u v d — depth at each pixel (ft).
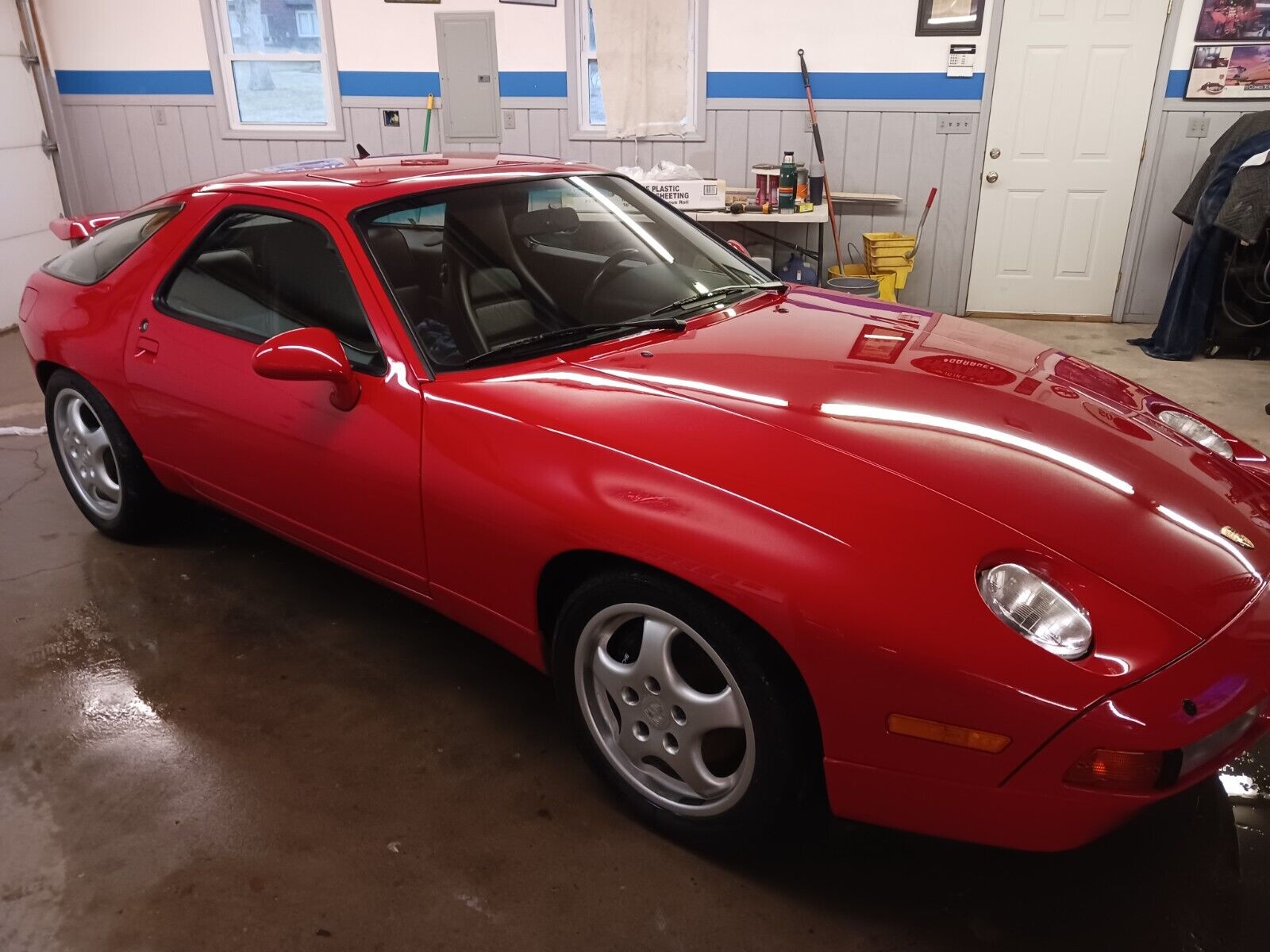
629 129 20.81
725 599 4.78
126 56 21.89
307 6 21.16
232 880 5.67
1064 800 4.31
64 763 6.73
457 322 6.68
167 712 7.29
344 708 7.30
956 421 5.74
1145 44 18.78
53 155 22.35
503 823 6.09
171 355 7.98
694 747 5.42
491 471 5.81
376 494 6.57
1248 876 5.61
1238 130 17.29
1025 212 20.43
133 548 9.93
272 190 7.69
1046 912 5.35
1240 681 4.36
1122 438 5.88
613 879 5.63
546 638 6.15
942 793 4.60
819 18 19.49
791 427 5.55
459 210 7.39
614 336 6.94
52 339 9.15
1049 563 4.61
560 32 20.36
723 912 5.38
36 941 5.28
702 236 8.88
